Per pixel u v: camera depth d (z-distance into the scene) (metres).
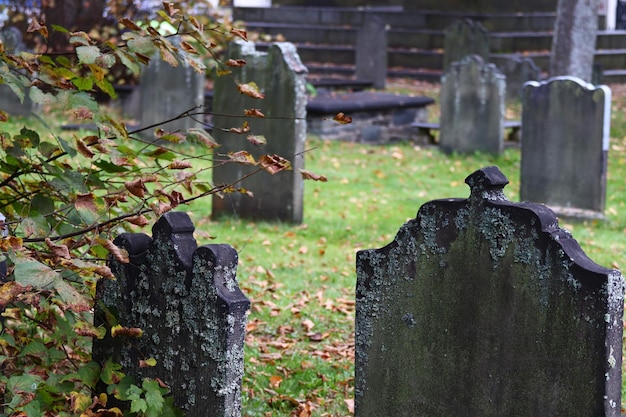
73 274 4.40
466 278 4.32
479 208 4.24
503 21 28.66
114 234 4.86
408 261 4.52
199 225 10.27
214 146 4.66
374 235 10.23
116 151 4.38
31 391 4.07
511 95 22.14
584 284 3.93
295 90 9.99
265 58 10.09
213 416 4.35
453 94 15.57
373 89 23.84
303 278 8.52
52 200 4.69
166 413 4.43
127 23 4.35
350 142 16.38
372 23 23.78
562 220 11.34
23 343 4.67
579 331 3.96
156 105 14.88
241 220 10.58
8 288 3.81
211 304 4.31
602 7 28.72
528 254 4.10
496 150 15.33
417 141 16.80
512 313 4.18
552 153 11.48
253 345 6.64
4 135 4.55
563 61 18.52
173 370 4.48
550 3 28.94
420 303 4.50
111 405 4.71
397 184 13.15
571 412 4.02
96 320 4.69
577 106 11.21
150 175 4.57
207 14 16.31
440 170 14.34
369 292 4.67
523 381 4.17
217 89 10.35
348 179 13.30
